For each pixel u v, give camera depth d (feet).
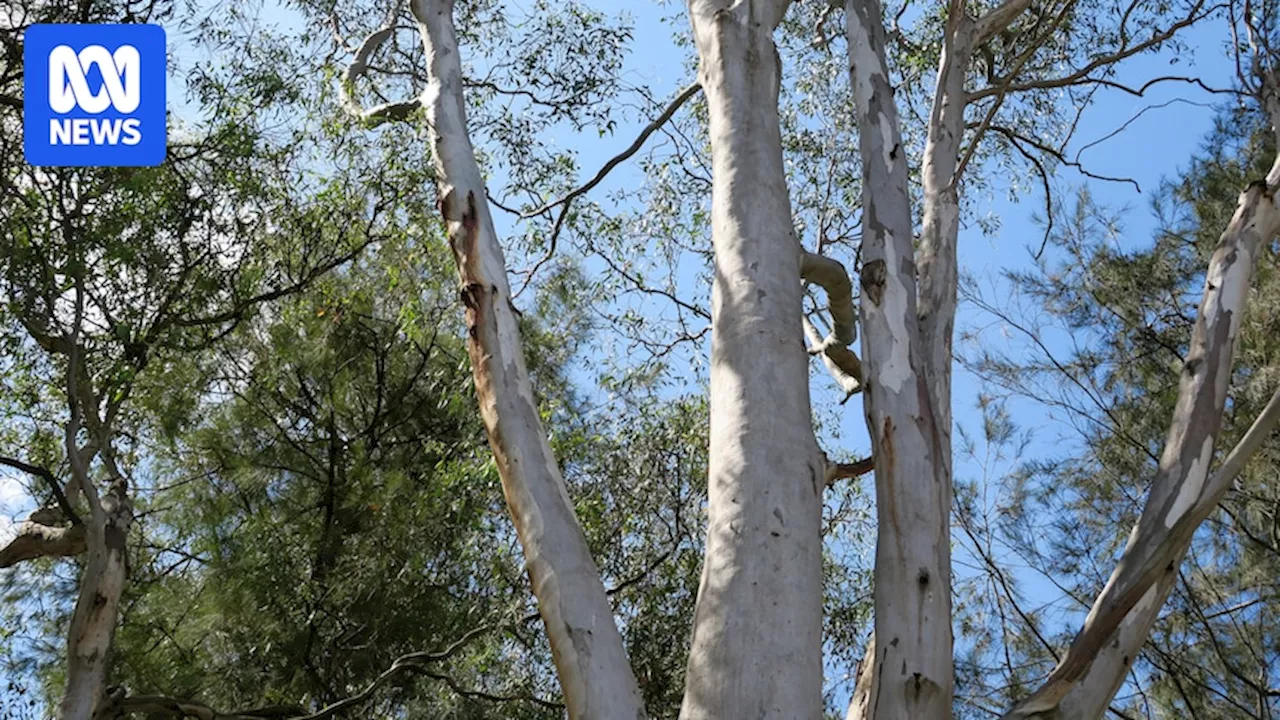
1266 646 27.27
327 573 35.42
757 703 11.58
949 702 12.26
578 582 12.93
